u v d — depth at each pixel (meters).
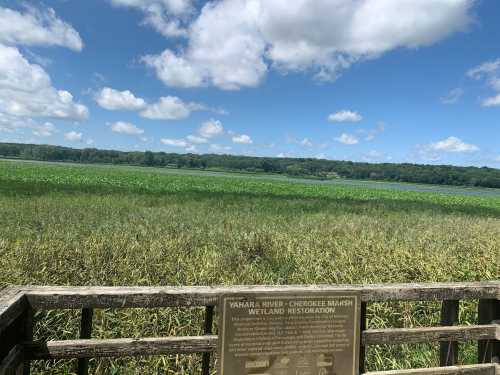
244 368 2.11
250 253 7.43
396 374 2.31
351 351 2.24
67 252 6.24
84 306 1.97
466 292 2.44
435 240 9.09
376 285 2.33
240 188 34.06
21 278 4.97
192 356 3.62
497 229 11.96
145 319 4.00
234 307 2.09
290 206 16.92
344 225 11.08
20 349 1.87
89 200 14.63
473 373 2.42
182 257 6.38
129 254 6.37
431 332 2.39
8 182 22.28
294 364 2.17
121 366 3.54
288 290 2.15
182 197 18.86
